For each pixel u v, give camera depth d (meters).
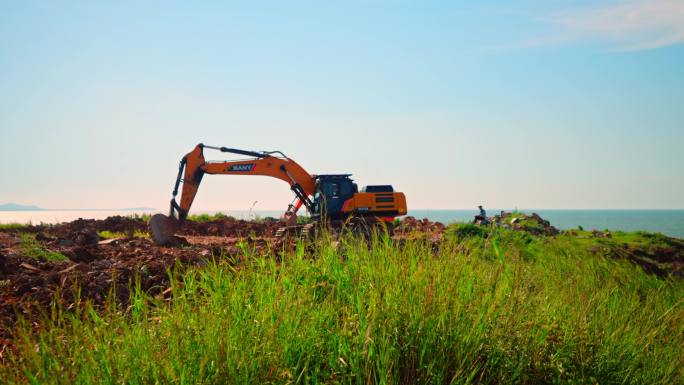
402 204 20.55
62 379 3.56
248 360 3.98
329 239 6.36
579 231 18.83
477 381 4.49
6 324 5.86
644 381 5.04
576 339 4.97
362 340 4.34
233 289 4.96
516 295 5.09
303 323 4.48
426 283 4.97
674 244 14.59
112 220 25.11
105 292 7.45
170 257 9.82
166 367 3.72
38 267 9.53
